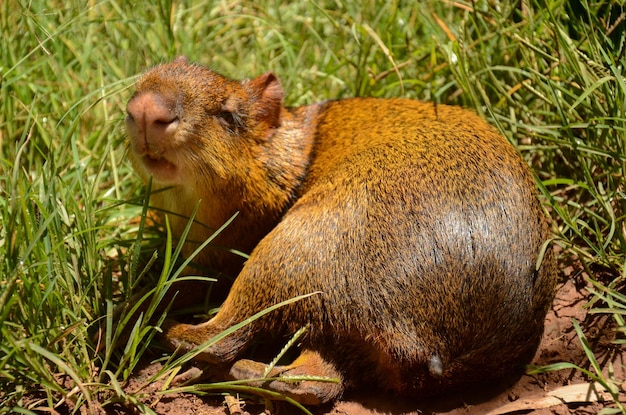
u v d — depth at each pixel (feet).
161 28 8.00
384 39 7.84
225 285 6.89
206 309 6.78
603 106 7.02
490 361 6.44
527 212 6.48
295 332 6.52
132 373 6.57
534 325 6.49
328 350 6.51
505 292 6.40
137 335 6.42
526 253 6.44
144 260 7.02
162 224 7.11
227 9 8.23
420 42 7.91
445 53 7.52
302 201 6.66
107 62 7.85
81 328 6.49
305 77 7.91
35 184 6.83
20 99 7.52
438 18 7.66
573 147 6.87
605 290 6.59
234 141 6.77
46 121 7.44
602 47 7.16
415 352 6.38
